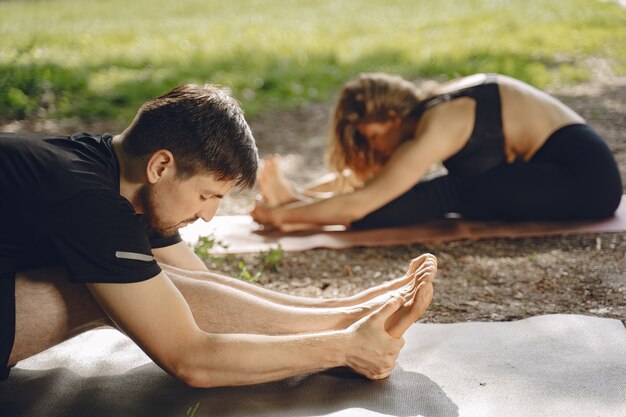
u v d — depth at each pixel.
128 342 2.82
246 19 13.77
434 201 4.02
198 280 2.47
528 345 2.68
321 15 14.07
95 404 2.38
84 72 8.36
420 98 3.94
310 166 5.55
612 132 5.83
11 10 16.02
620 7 12.95
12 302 2.12
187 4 16.55
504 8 13.70
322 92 7.75
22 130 6.25
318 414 2.27
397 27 12.16
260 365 2.25
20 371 2.60
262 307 2.47
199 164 2.07
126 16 14.80
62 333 2.25
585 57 8.95
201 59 9.56
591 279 3.38
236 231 4.13
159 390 2.46
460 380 2.47
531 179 3.90
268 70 8.78
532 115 3.91
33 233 2.05
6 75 7.46
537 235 3.88
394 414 2.26
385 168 3.93
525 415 2.24
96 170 2.10
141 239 2.10
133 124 2.14
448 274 3.53
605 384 2.39
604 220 4.01
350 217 3.94
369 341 2.37
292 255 3.80
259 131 6.48
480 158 3.88
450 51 9.61
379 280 3.52
